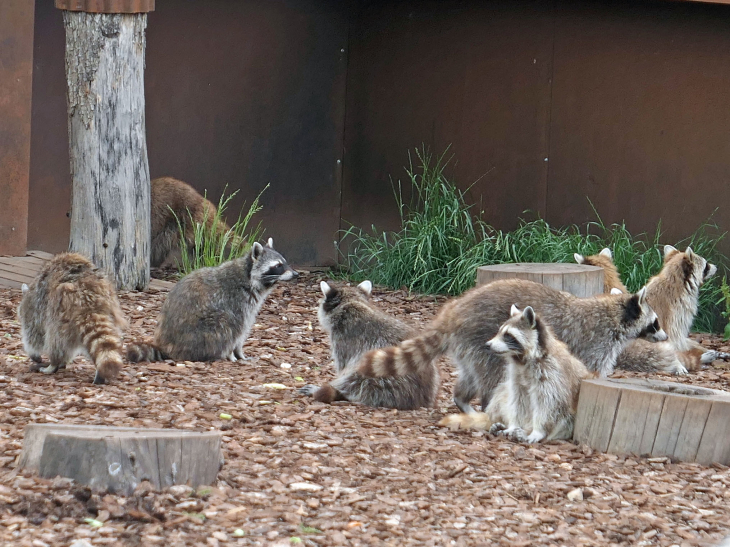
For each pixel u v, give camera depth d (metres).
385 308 14.99
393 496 6.48
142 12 14.20
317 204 19.91
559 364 8.26
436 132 18.59
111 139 14.20
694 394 7.91
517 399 8.36
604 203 16.44
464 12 18.02
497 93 17.69
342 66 19.88
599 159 16.45
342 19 19.70
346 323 9.56
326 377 10.34
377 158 19.55
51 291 9.21
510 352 8.10
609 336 9.34
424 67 18.69
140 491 5.94
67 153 17.38
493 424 8.46
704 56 15.00
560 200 17.00
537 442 8.18
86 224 14.32
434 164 18.67
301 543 5.53
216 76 18.61
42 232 17.28
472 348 8.81
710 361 12.60
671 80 15.45
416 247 16.77
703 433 7.60
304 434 7.79
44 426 6.36
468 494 6.65
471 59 18.00
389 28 19.19
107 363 8.78
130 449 6.00
